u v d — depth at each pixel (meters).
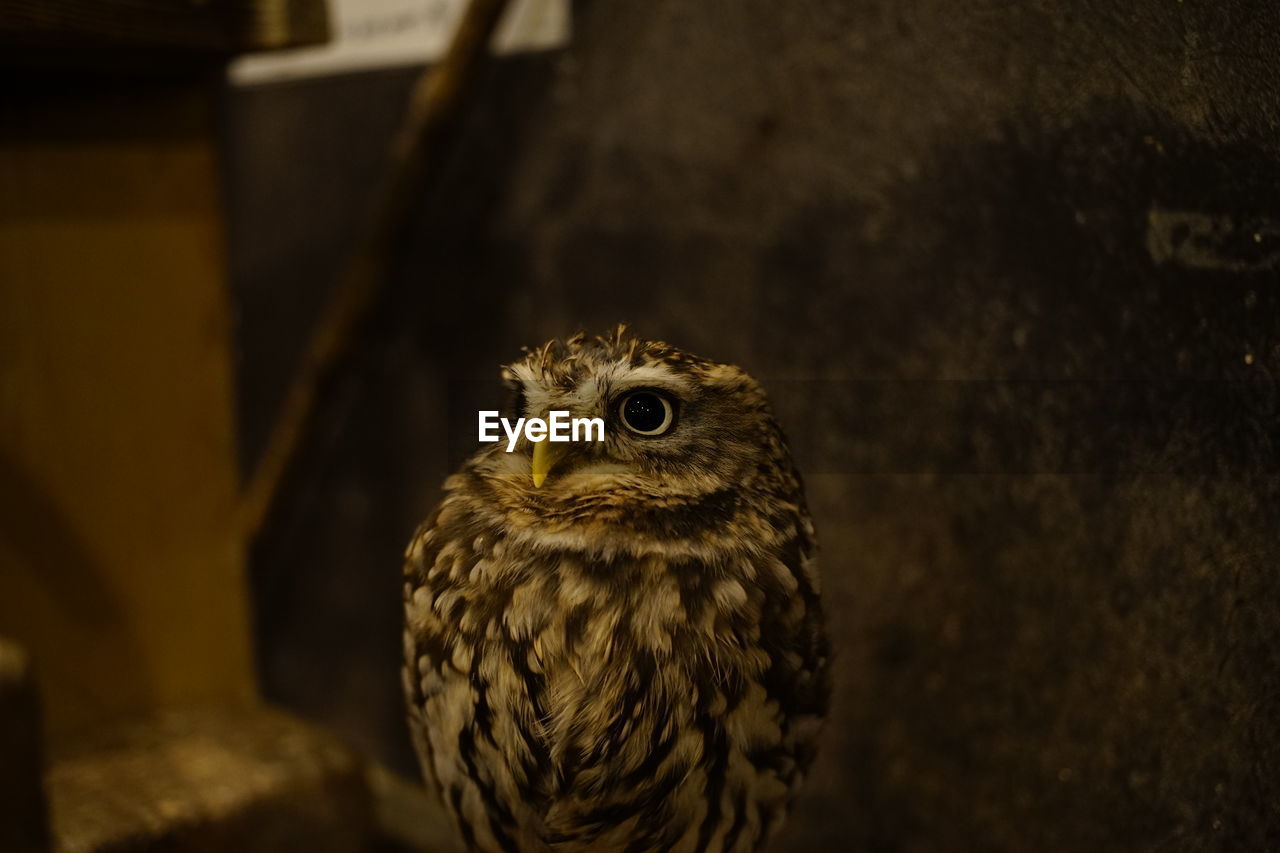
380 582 0.81
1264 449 0.45
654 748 0.42
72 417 0.66
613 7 0.62
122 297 0.67
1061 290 0.51
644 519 0.43
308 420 0.76
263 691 0.93
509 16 0.66
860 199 0.56
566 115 0.65
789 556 0.44
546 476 0.42
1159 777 0.50
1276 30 0.43
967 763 0.56
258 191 0.85
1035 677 0.54
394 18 0.71
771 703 0.43
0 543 0.65
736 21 0.58
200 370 0.71
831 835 0.61
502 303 0.69
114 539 0.69
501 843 0.45
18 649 0.48
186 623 0.73
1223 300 0.46
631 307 0.64
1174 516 0.48
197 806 0.64
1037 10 0.50
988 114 0.52
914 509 0.56
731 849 0.45
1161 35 0.46
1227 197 0.45
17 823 0.47
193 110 0.68
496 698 0.43
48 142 0.64
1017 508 0.53
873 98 0.55
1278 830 0.46
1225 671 0.47
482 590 0.43
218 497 0.73
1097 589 0.51
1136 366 0.49
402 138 0.70
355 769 0.72
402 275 0.75
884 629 0.58
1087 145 0.49
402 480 0.78
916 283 0.55
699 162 0.61
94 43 0.56
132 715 0.71
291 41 0.59
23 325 0.64
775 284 0.59
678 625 0.42
